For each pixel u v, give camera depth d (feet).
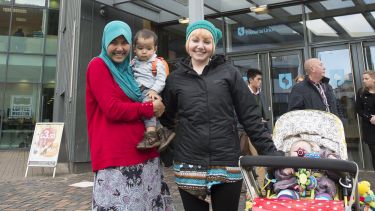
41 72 62.28
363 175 24.29
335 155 10.54
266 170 9.40
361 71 28.17
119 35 7.91
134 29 33.78
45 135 29.32
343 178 8.57
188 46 8.43
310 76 15.06
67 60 40.73
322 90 15.15
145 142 8.19
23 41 62.34
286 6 31.63
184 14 33.88
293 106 15.14
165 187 9.29
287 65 31.09
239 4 32.50
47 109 61.77
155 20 35.76
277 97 31.04
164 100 8.84
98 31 30.76
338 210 7.09
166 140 8.66
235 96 8.17
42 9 64.28
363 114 20.38
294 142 11.18
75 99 29.09
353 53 28.68
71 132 30.22
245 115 8.14
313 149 10.79
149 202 8.41
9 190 21.91
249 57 32.73
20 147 59.26
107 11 31.37
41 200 18.94
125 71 8.51
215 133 7.79
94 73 7.91
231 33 33.81
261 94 20.17
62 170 31.24
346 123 28.02
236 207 8.00
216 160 7.74
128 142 8.06
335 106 15.35
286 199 7.63
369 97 20.12
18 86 60.95
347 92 28.45
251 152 17.02
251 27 33.01
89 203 18.07
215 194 8.02
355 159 27.43
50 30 63.72
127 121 8.09
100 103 7.83
